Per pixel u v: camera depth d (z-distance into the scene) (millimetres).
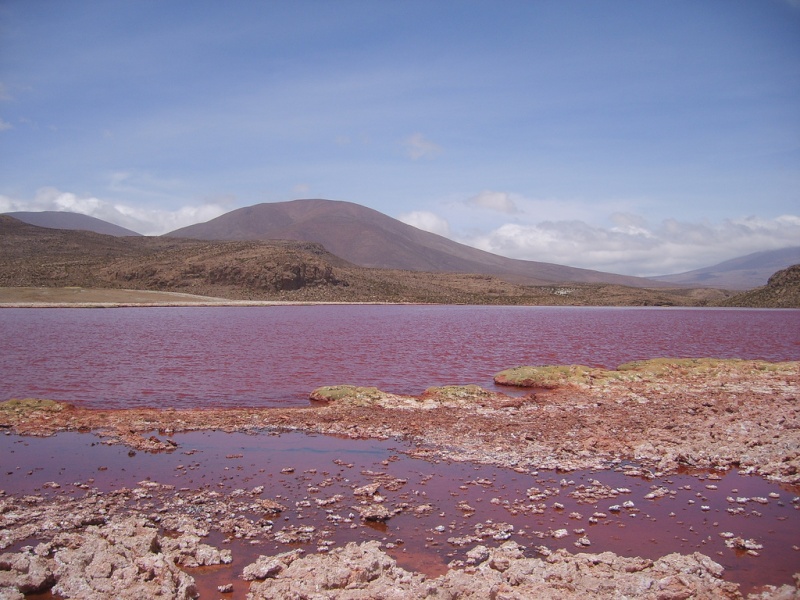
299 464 19453
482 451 20672
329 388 30906
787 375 34812
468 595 10727
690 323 110812
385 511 14930
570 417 25406
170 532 14055
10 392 32156
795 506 15727
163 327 82625
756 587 11398
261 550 13125
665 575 11461
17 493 16656
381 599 10523
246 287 196375
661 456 19719
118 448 21266
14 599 10320
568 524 14586
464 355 51594
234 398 31141
